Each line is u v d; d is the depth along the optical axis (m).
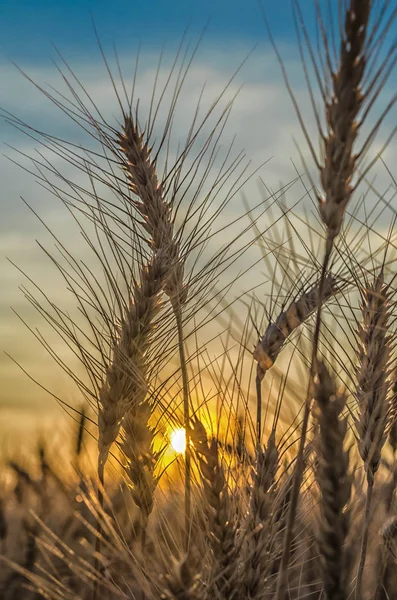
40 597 0.55
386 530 0.51
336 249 0.51
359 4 0.44
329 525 0.44
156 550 0.50
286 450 0.50
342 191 0.44
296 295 0.51
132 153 0.62
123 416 0.55
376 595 0.51
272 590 0.52
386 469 0.53
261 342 0.51
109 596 0.55
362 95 0.44
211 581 0.48
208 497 0.48
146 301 0.57
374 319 0.52
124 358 0.56
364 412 0.51
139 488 0.54
